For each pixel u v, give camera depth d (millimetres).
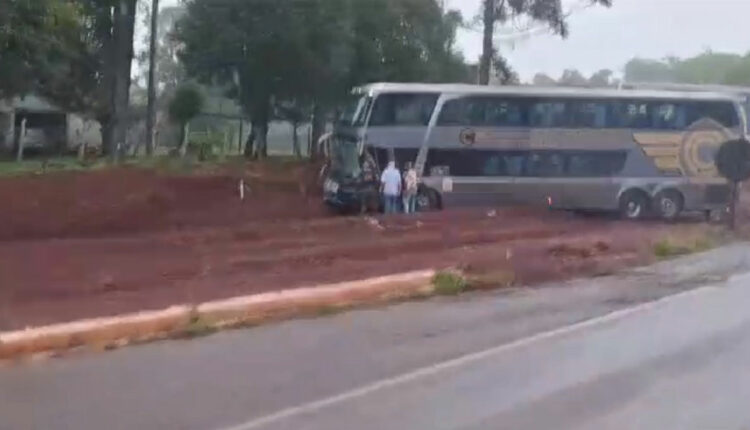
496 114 34625
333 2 41938
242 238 25656
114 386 10648
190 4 42875
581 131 35562
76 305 15414
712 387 10922
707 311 16531
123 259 20984
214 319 14672
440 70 46906
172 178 34094
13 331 13016
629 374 11539
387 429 9039
